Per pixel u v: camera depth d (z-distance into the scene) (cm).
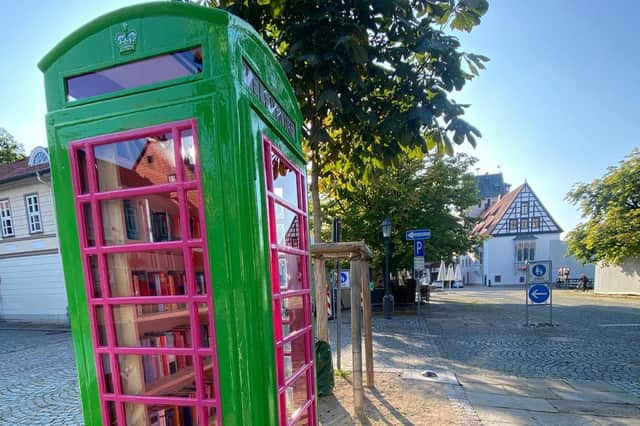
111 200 146
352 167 486
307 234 229
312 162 468
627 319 1053
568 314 1180
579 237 2073
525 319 1039
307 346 212
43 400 494
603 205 1938
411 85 354
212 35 126
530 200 3728
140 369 148
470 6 309
